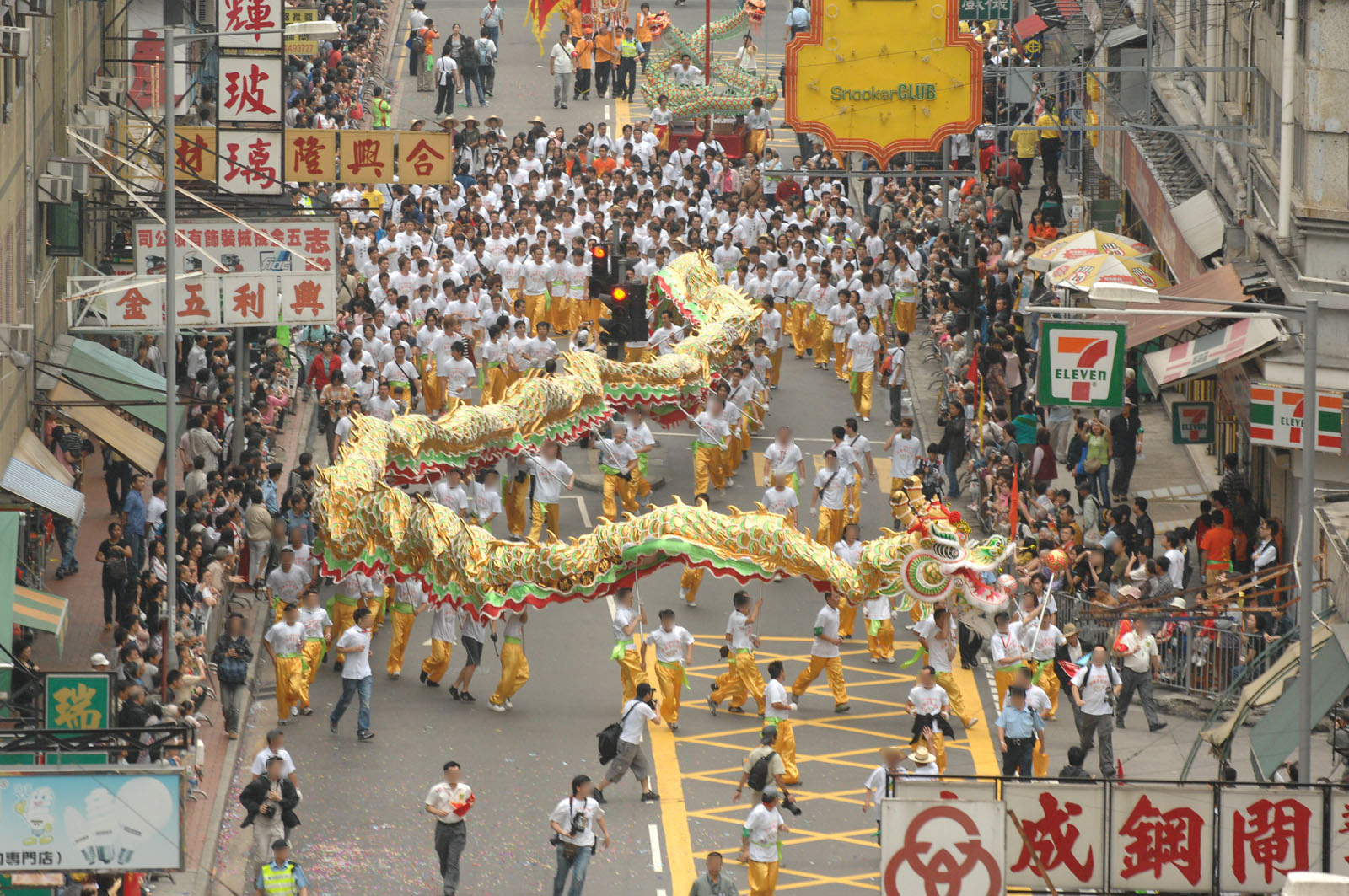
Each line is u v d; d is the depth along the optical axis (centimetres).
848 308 11412
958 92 11706
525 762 7162
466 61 16488
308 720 7500
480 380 11219
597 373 9406
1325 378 7369
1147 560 7894
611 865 6406
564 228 12244
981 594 7350
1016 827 4997
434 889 6241
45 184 8081
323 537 7719
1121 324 7819
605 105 16962
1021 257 11481
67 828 5081
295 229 8838
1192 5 10881
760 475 10188
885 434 10700
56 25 8788
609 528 7606
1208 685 7469
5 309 7412
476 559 7594
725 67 15762
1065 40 14488
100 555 7650
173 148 7306
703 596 8862
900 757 6341
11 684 6319
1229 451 9544
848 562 7962
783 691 6906
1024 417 9619
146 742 6166
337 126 14275
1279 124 8288
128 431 8538
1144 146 10938
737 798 6259
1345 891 4391
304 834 6569
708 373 9806
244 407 9462
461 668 7981
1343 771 6575
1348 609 6375
